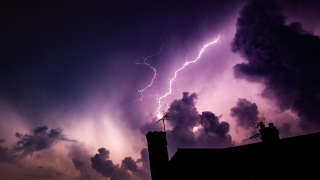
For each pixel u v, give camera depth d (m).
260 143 15.71
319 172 12.41
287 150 13.94
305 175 12.66
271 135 15.02
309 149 13.38
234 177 14.41
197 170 15.55
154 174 16.73
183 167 16.02
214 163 15.51
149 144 17.72
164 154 17.14
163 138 17.61
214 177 14.87
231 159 15.42
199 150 16.95
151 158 17.30
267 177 13.52
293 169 13.08
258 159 14.45
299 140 14.36
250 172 14.15
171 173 16.39
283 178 13.09
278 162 13.62
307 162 12.94
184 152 16.70
